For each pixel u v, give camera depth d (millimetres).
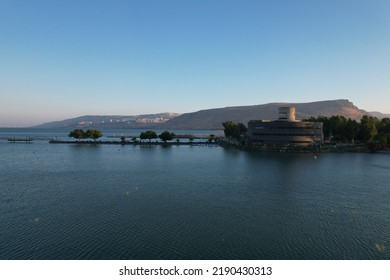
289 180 123812
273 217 77375
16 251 57000
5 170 142125
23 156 199625
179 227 69938
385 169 152750
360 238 64625
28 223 71375
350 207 86438
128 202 89562
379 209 84688
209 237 64438
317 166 162375
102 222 72562
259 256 56188
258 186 112312
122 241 61938
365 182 120500
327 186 112938
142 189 105938
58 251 57156
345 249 59438
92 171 141625
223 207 85500
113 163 170000
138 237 64062
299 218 76750
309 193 102188
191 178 126625
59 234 65125
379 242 62594
